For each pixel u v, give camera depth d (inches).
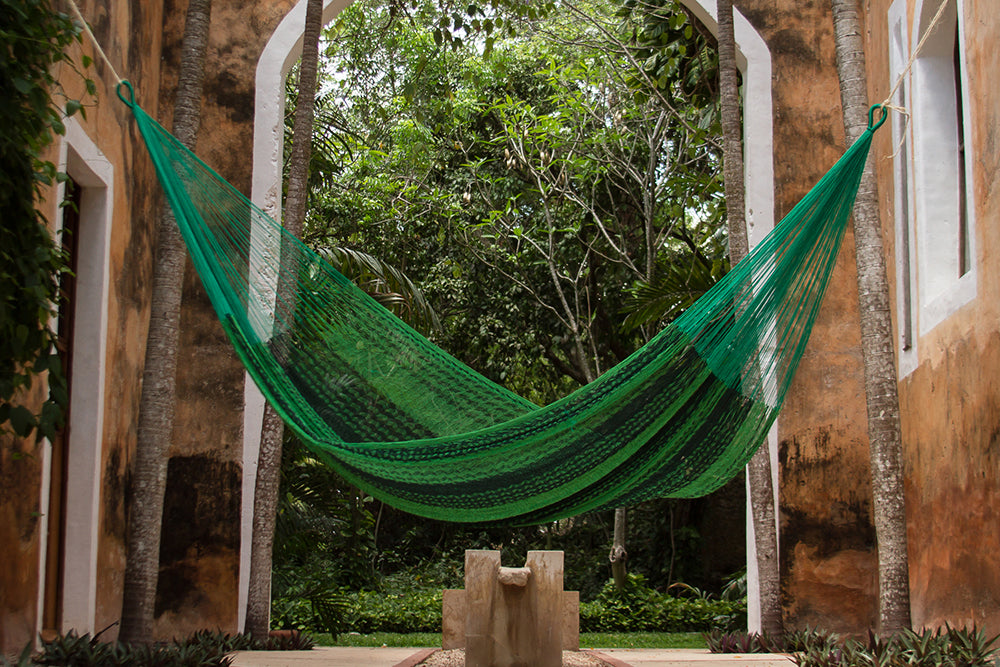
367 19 405.7
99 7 208.7
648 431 153.2
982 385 178.7
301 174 210.1
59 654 161.2
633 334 515.8
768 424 156.2
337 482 313.6
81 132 197.5
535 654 178.2
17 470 165.9
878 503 169.5
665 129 443.5
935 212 222.2
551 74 435.5
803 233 144.7
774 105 261.9
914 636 160.4
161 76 257.6
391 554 520.1
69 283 208.1
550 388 553.0
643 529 517.0
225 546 242.7
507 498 161.2
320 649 222.5
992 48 175.2
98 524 208.2
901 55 243.0
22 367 157.2
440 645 311.0
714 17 269.4
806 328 152.3
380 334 169.8
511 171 491.2
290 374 163.9
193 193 155.6
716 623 395.9
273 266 164.9
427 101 446.9
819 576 242.8
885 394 171.6
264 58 262.7
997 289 171.3
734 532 497.4
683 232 462.9
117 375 222.1
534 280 501.7
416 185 482.9
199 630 235.6
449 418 171.2
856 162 143.4
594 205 474.6
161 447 169.3
